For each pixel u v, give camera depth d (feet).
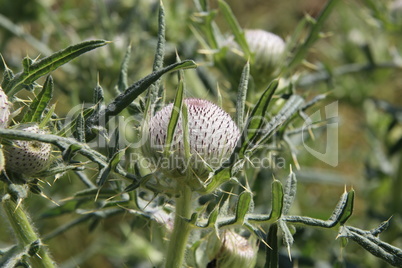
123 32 26.13
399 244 24.99
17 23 27.04
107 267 29.91
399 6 26.43
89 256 27.04
